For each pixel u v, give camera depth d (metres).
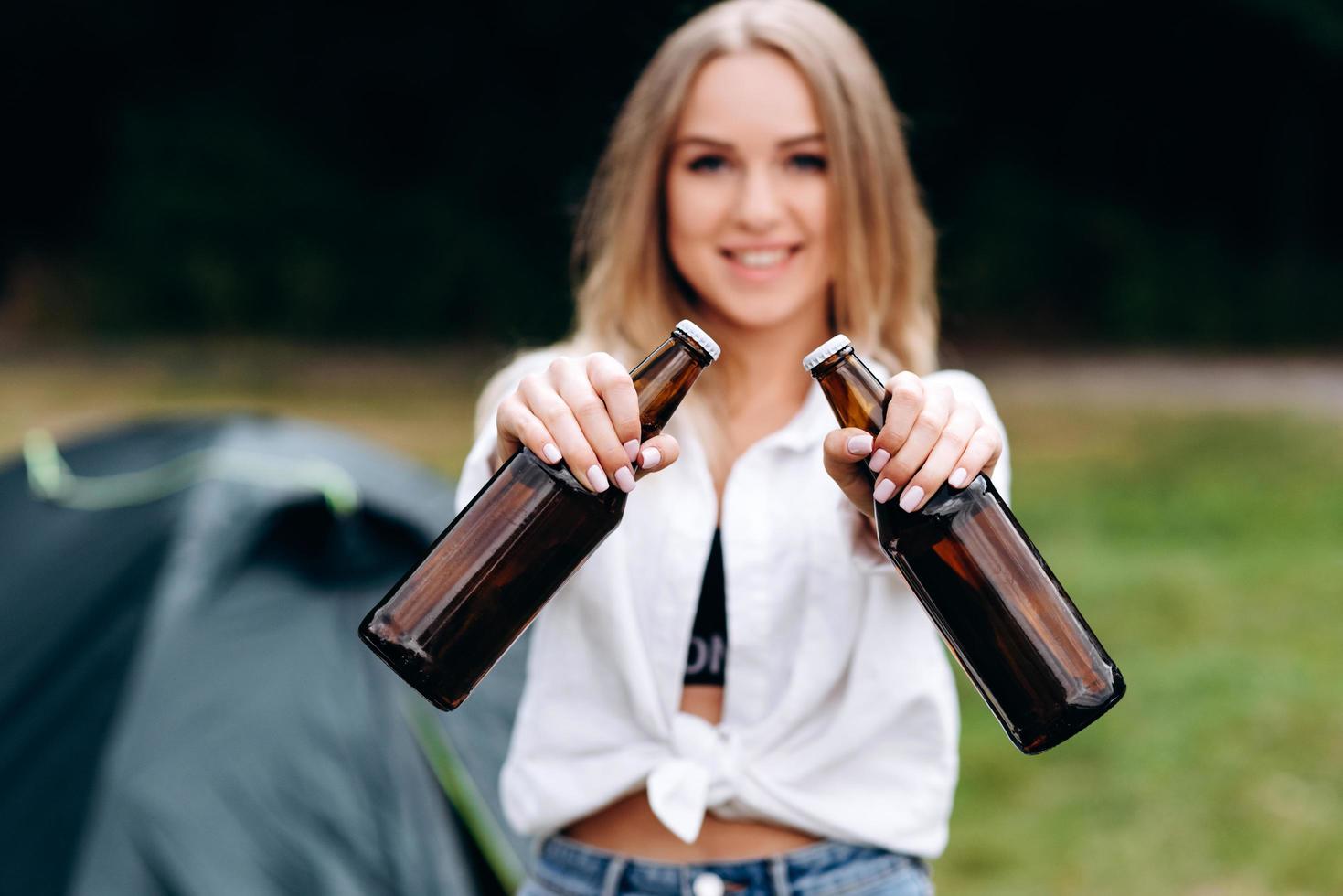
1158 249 15.27
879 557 1.25
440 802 2.36
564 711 1.37
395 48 15.05
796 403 1.47
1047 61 15.38
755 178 1.38
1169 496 7.05
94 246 15.26
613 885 1.36
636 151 1.46
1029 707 1.04
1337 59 14.88
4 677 2.47
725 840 1.35
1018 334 14.85
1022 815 3.56
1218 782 3.70
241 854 2.19
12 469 3.23
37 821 2.18
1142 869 3.26
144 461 3.01
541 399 1.04
